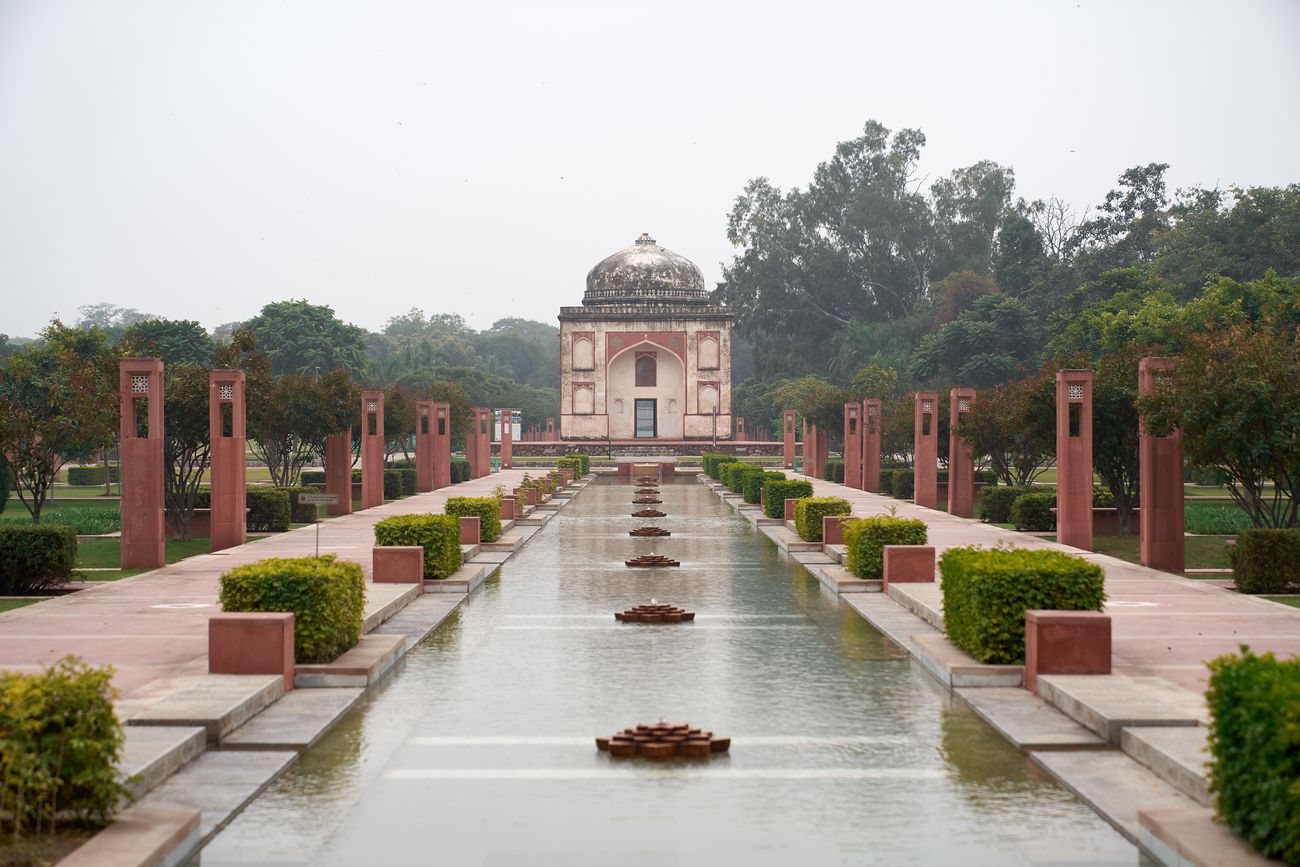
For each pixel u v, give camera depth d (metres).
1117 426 23.11
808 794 7.61
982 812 7.27
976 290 76.38
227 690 9.57
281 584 10.76
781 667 11.55
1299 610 14.33
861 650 12.44
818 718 9.54
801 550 21.78
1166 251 60.34
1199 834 6.30
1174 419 18.11
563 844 6.71
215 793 7.57
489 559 20.53
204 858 6.56
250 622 10.25
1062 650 10.22
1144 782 7.73
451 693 10.41
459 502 22.20
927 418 33.34
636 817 7.16
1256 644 12.05
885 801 7.47
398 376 88.06
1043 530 24.58
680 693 10.41
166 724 8.62
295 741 8.67
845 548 19.55
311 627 10.78
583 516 31.30
